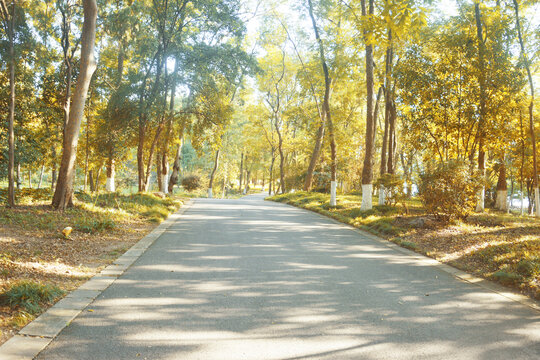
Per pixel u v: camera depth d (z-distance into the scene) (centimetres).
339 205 2038
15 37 1429
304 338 411
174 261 763
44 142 2236
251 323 449
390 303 537
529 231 1066
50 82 1877
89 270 671
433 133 1836
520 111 1848
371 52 1689
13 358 345
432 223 1202
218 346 386
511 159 3084
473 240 962
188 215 1617
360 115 3462
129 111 2116
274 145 4703
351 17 1870
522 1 1792
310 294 568
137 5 2005
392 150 2092
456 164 1205
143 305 501
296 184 4466
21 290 478
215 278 643
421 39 1684
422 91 1650
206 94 2264
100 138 2375
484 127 1658
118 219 1251
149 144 2680
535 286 599
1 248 729
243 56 2172
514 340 418
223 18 2106
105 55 2475
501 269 698
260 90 3888
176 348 379
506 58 1661
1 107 1789
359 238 1124
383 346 396
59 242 857
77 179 4175
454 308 521
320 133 2758
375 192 3881
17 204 1340
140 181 2088
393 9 699
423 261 827
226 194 6669
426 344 404
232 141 5572
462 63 1659
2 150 1770
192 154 7488
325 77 2262
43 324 425
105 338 398
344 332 430
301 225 1386
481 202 1919
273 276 666
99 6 1880
